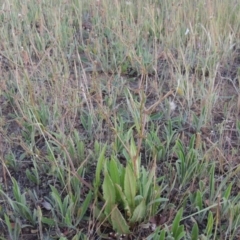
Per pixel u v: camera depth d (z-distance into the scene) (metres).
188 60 2.79
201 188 1.77
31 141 2.10
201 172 1.88
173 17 3.03
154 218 1.73
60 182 1.92
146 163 2.03
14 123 2.38
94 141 2.23
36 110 2.17
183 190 1.87
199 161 1.97
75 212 1.74
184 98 2.39
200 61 2.82
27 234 1.70
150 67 2.82
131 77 2.87
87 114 2.27
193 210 1.76
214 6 3.19
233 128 2.31
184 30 3.06
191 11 3.15
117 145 2.05
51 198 1.85
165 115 2.37
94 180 1.83
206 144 2.16
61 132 2.02
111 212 1.55
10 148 2.11
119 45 2.91
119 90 2.57
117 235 1.66
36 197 1.83
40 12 3.18
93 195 1.79
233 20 3.29
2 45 2.88
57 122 2.22
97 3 3.34
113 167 1.62
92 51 3.06
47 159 1.94
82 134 2.22
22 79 2.50
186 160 1.93
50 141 2.02
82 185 1.89
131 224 1.68
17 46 2.65
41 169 2.01
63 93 2.32
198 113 2.43
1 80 2.48
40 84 2.61
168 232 1.52
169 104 2.28
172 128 2.33
